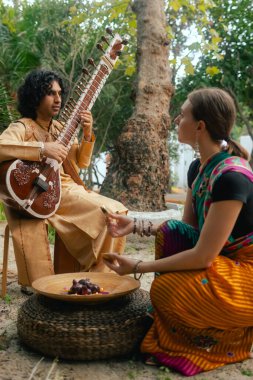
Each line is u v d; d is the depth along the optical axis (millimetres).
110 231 2441
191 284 2051
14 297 3100
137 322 2205
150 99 5598
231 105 2119
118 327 2135
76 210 3041
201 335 2146
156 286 2141
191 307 2059
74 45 8633
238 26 9430
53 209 3018
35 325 2164
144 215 4570
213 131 2117
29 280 2977
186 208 2447
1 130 6730
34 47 8641
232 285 2025
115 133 10336
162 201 5547
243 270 2076
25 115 3154
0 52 8086
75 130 3070
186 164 18531
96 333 2098
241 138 19312
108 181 5594
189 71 6750
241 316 2055
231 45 9570
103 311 2191
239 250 2121
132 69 7574
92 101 3158
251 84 9727
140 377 2051
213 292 2023
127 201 5375
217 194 2004
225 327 2117
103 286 2451
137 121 5523
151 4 5711
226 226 1993
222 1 9398
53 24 8703
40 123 3143
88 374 2068
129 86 10023
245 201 2002
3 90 6934
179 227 2244
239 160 2094
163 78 5695
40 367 2123
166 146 5688
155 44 5664
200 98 2117
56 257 3189
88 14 8266
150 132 5488
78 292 2244
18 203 2855
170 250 2238
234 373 2111
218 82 9711
